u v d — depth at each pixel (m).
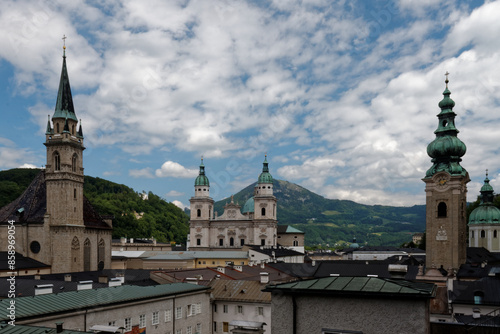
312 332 21.25
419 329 19.53
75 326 44.81
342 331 20.66
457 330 29.09
